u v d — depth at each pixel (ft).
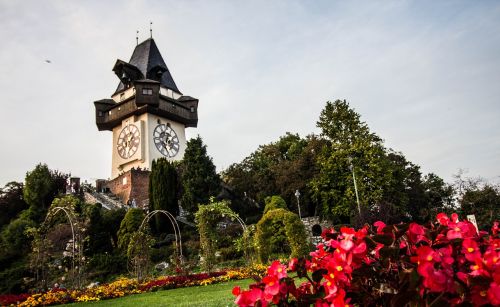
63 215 80.69
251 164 147.43
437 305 5.26
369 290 6.40
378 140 104.58
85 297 36.70
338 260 6.33
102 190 134.82
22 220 90.84
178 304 25.99
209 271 47.80
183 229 94.17
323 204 103.45
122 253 73.51
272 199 101.71
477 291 5.35
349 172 100.27
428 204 124.47
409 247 6.22
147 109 141.18
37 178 114.83
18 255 76.74
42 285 42.39
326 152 105.40
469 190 93.91
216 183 109.50
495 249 6.16
